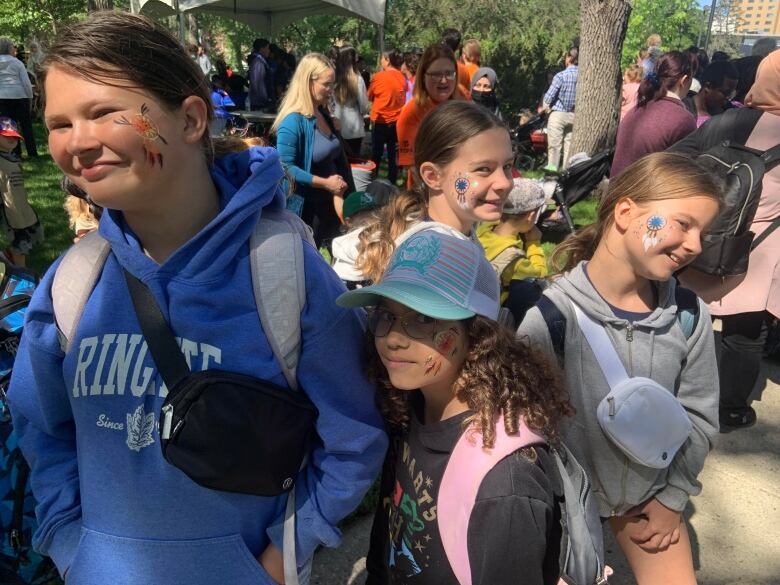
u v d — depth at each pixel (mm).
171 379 1188
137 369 1217
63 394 1360
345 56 7527
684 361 1827
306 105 4293
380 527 1676
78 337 1256
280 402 1233
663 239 1646
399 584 1525
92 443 1258
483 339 1374
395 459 1572
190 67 1164
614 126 8336
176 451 1160
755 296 3080
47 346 1305
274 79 12000
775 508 3055
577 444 1834
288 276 1232
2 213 4980
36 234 5156
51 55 1077
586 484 1509
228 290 1204
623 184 1747
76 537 1351
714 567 2703
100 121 1068
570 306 1803
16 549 1916
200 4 9836
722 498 3115
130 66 1060
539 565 1285
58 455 1426
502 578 1285
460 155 1953
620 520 1984
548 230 6332
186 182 1197
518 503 1273
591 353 1780
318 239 4562
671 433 1707
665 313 1773
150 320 1207
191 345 1204
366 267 1999
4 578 1950
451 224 2070
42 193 7727
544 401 1403
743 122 3064
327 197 4461
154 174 1126
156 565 1257
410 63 9508
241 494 1271
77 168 1104
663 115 3734
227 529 1283
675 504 1855
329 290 1317
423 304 1309
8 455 1859
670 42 29734
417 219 2031
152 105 1094
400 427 1550
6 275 1953
